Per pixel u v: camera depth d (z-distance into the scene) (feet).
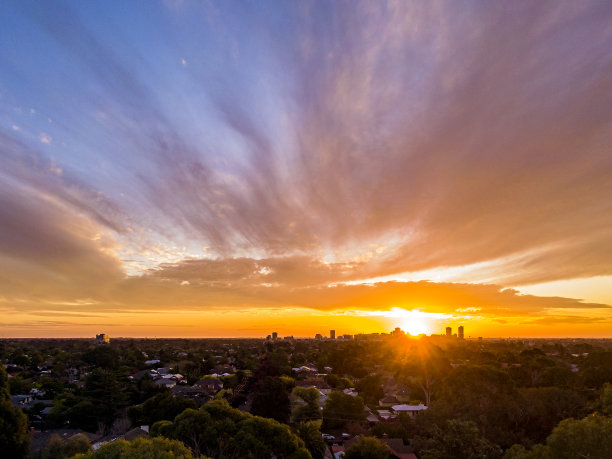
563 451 85.51
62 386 262.26
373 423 185.37
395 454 128.98
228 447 89.66
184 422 95.81
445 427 138.00
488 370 165.07
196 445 88.17
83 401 192.54
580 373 232.12
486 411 141.90
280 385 193.36
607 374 205.77
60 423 181.06
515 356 383.45
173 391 250.37
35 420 191.31
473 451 107.04
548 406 141.79
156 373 351.67
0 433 104.88
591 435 83.15
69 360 446.19
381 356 481.87
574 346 631.97
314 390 192.44
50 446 121.90
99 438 156.04
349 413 186.91
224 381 287.28
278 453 92.17
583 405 142.72
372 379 272.31
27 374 343.87
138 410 181.57
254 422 96.63
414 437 138.31
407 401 241.35
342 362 393.50
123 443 69.36
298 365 429.38
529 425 137.90
